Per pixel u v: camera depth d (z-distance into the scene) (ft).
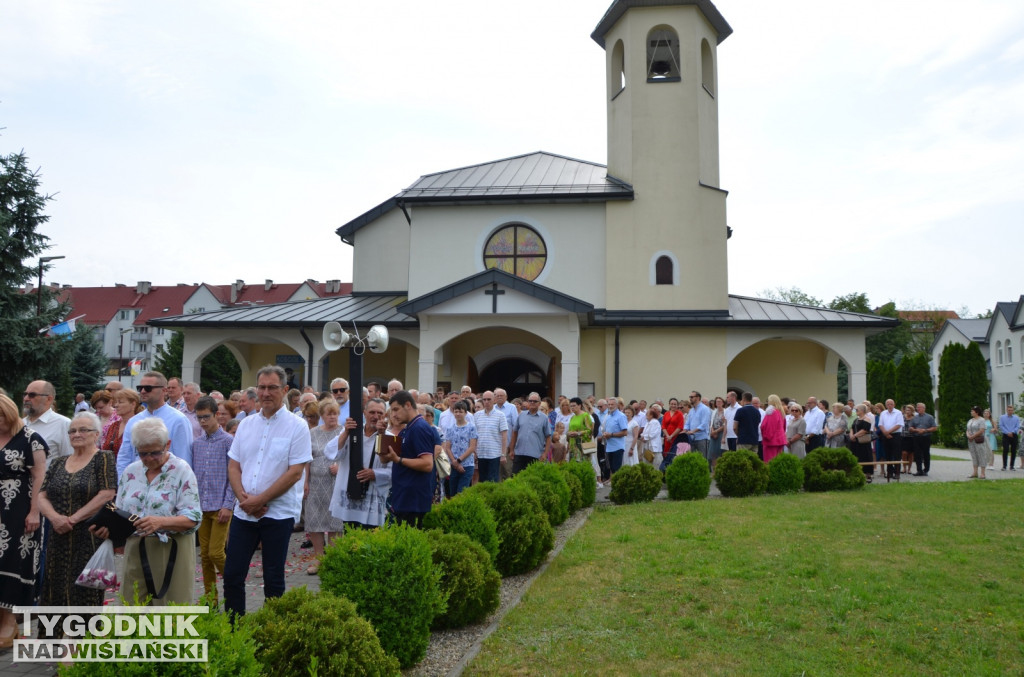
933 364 192.95
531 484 31.48
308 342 69.72
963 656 16.99
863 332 66.64
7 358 70.74
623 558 26.50
